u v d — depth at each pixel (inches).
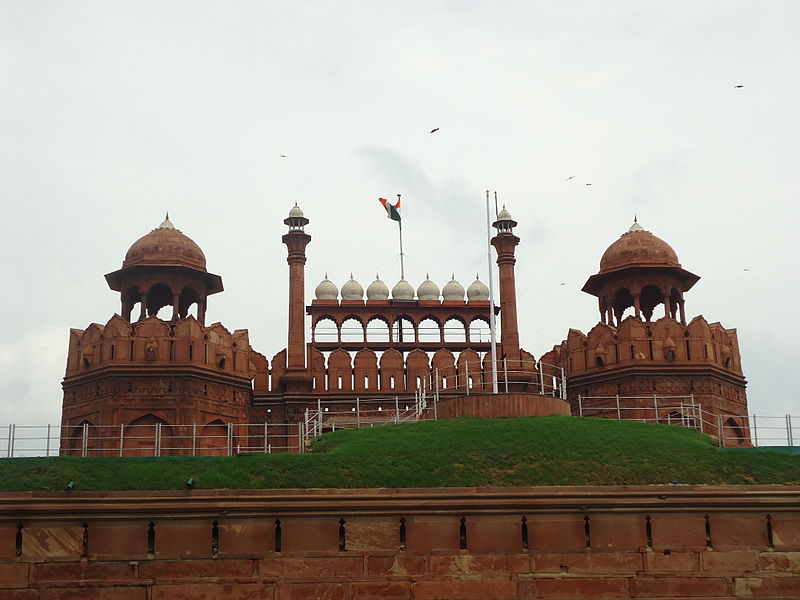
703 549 864.3
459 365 1373.0
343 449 963.3
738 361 1346.0
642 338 1283.2
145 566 830.5
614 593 849.5
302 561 840.3
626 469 922.7
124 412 1191.6
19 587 816.3
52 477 879.7
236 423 1251.8
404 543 851.4
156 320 1225.4
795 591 858.8
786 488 882.1
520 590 845.2
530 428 1013.8
